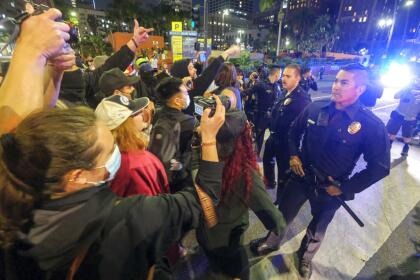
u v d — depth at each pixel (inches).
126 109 46.1
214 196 31.1
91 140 21.5
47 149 19.3
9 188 19.3
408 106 159.8
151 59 383.6
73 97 70.3
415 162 158.6
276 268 78.5
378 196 120.3
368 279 75.7
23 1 27.3
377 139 60.4
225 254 49.7
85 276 22.0
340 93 61.6
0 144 20.3
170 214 26.0
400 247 88.4
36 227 19.9
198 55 195.9
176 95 65.5
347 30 2368.4
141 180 41.4
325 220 72.4
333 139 65.2
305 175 73.5
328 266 80.2
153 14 1599.4
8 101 23.0
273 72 150.6
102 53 1190.9
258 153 154.3
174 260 58.9
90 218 21.2
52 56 25.9
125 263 23.3
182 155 62.4
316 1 2591.0
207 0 335.6
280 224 48.9
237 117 41.4
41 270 20.5
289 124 101.7
